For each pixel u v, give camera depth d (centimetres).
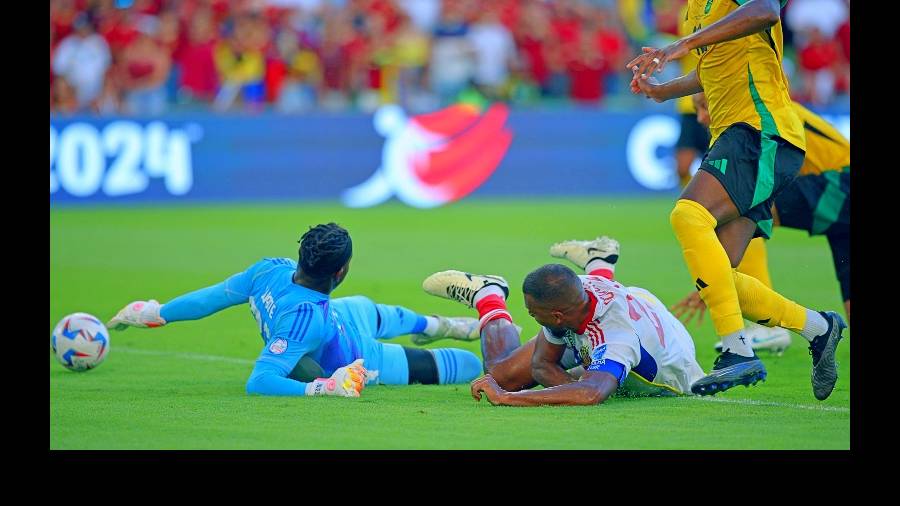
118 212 6519
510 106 7200
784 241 5222
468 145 7119
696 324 3155
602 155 7219
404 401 2025
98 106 7638
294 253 4888
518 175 7194
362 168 7038
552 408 1930
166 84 7675
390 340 2903
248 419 1850
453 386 2253
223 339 2941
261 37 7681
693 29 2173
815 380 2059
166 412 1916
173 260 4666
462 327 2458
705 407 1953
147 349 2780
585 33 8200
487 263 4447
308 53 7900
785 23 8225
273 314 2136
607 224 5762
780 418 1862
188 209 6688
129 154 6850
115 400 2045
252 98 7669
